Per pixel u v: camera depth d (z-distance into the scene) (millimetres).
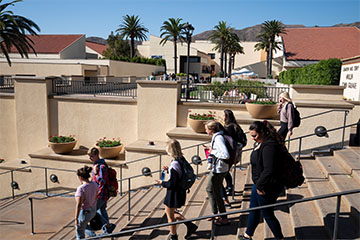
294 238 4152
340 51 31594
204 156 9453
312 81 12359
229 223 5090
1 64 27500
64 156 10727
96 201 5293
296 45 33219
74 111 11781
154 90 10688
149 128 10914
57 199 10070
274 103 9406
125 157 10281
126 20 47969
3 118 12625
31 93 11898
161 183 4508
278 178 3709
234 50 54344
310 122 8172
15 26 18312
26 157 12344
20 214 8641
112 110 11438
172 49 56219
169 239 4832
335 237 3318
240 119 9297
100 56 52312
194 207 6223
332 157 7012
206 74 62031
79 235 5125
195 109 10594
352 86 12656
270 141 3678
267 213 3799
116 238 5504
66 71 26875
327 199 4875
